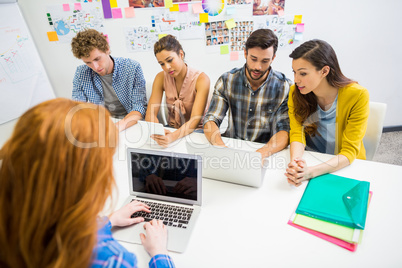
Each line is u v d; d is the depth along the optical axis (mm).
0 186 419
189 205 952
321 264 728
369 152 1336
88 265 444
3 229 414
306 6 2010
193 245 809
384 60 2205
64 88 2426
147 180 970
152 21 2090
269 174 1111
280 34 2104
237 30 2100
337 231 814
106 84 1835
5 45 2025
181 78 1666
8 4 1974
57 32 2164
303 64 1126
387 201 923
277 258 752
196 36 2127
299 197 975
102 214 593
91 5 2049
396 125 2506
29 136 408
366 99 1139
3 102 2104
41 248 421
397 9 1992
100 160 456
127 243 817
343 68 2252
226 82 1538
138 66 1779
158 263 704
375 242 777
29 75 2195
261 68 1359
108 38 2178
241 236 830
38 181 403
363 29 2080
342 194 947
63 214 424
